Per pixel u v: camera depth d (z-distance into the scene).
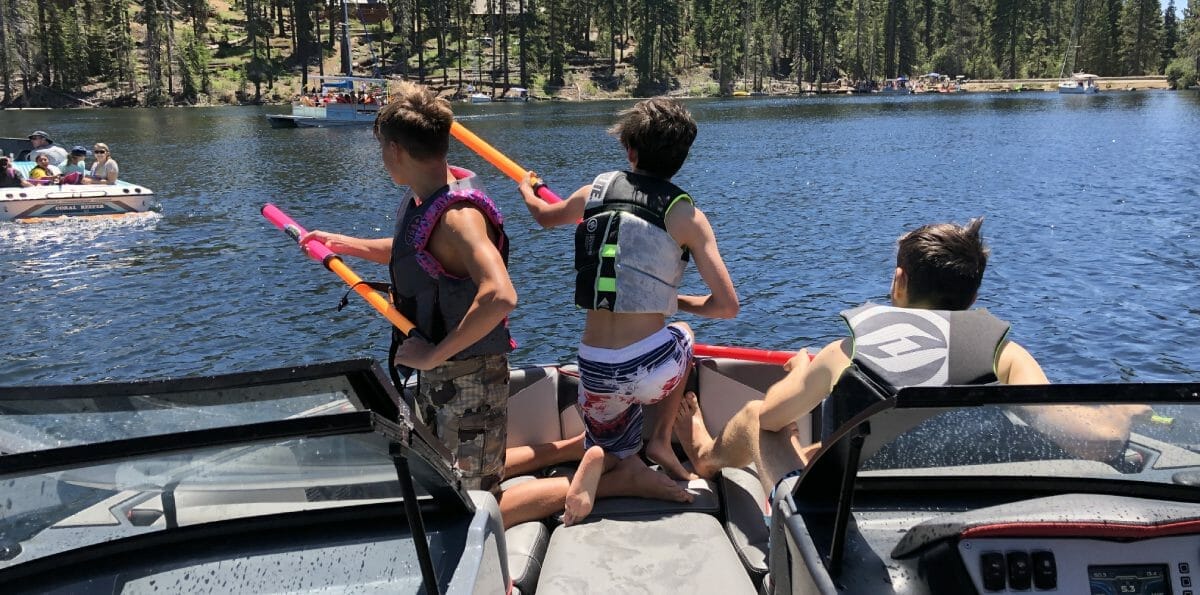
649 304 2.90
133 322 11.84
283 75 108.50
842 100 104.50
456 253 2.71
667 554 2.80
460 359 2.84
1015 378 2.29
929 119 63.44
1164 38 130.62
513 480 3.38
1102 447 2.07
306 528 2.36
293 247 16.53
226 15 123.56
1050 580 1.91
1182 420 1.92
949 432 2.09
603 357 2.97
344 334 11.32
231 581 2.20
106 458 1.85
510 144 43.94
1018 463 2.20
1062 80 126.50
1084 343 10.62
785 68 133.12
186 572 2.22
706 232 2.90
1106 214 20.08
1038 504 2.05
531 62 112.88
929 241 2.40
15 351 10.71
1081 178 27.17
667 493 3.11
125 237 17.50
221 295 13.12
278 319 11.95
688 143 2.90
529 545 2.88
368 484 2.23
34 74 94.75
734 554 2.82
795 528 2.20
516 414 3.69
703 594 2.60
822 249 16.45
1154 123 54.06
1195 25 123.50
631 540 2.88
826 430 2.60
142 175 30.09
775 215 20.89
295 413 2.01
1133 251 15.59
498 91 107.62
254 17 110.62
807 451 3.02
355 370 1.89
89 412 1.99
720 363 3.80
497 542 2.41
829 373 2.52
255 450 1.96
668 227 2.87
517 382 3.69
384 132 2.70
